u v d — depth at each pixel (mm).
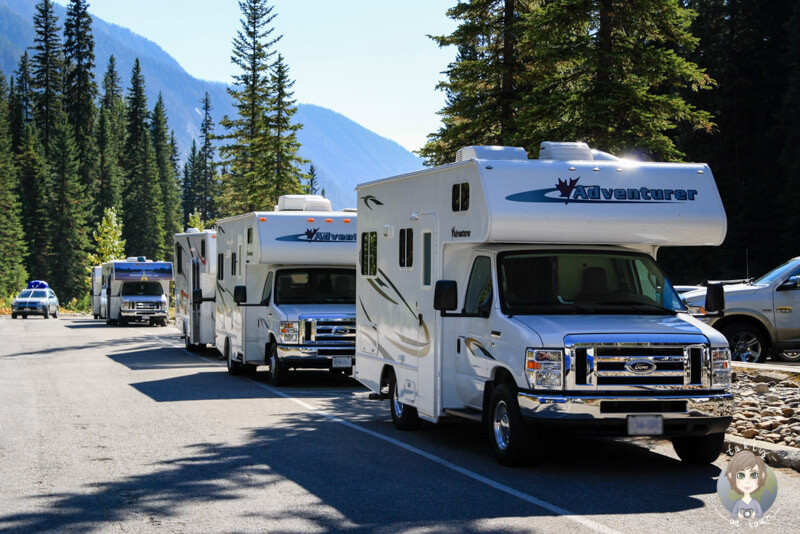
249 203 47344
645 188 9461
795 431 10133
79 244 102812
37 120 121562
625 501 7555
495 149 10336
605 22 21141
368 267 12977
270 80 47875
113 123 139500
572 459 9508
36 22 121188
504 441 9047
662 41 22672
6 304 78750
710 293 9547
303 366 16609
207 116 144125
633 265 9719
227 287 19984
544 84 21766
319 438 10945
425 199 10812
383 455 9789
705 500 7602
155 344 29531
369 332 12914
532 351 8398
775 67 48750
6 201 91125
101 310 50688
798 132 43281
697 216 9477
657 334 8445
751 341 16109
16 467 9094
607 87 20766
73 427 11680
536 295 9344
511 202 9148
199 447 10266
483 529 6680
